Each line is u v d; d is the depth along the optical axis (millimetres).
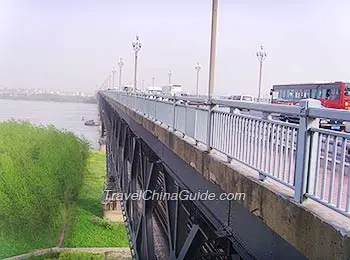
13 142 34062
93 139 75438
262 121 4340
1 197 25047
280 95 27922
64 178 31594
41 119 108125
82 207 31875
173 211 8641
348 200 2994
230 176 4855
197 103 7070
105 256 23734
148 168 11336
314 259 3109
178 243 7773
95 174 44656
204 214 5930
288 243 3533
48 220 26328
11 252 23906
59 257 23578
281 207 3617
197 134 6664
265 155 4262
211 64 9539
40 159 31375
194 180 6543
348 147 3910
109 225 27828
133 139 15422
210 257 6438
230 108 5246
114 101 28641
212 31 9523
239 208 4629
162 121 9781
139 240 12422
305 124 3469
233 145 5117
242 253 4531
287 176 3809
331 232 2910
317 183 3410
